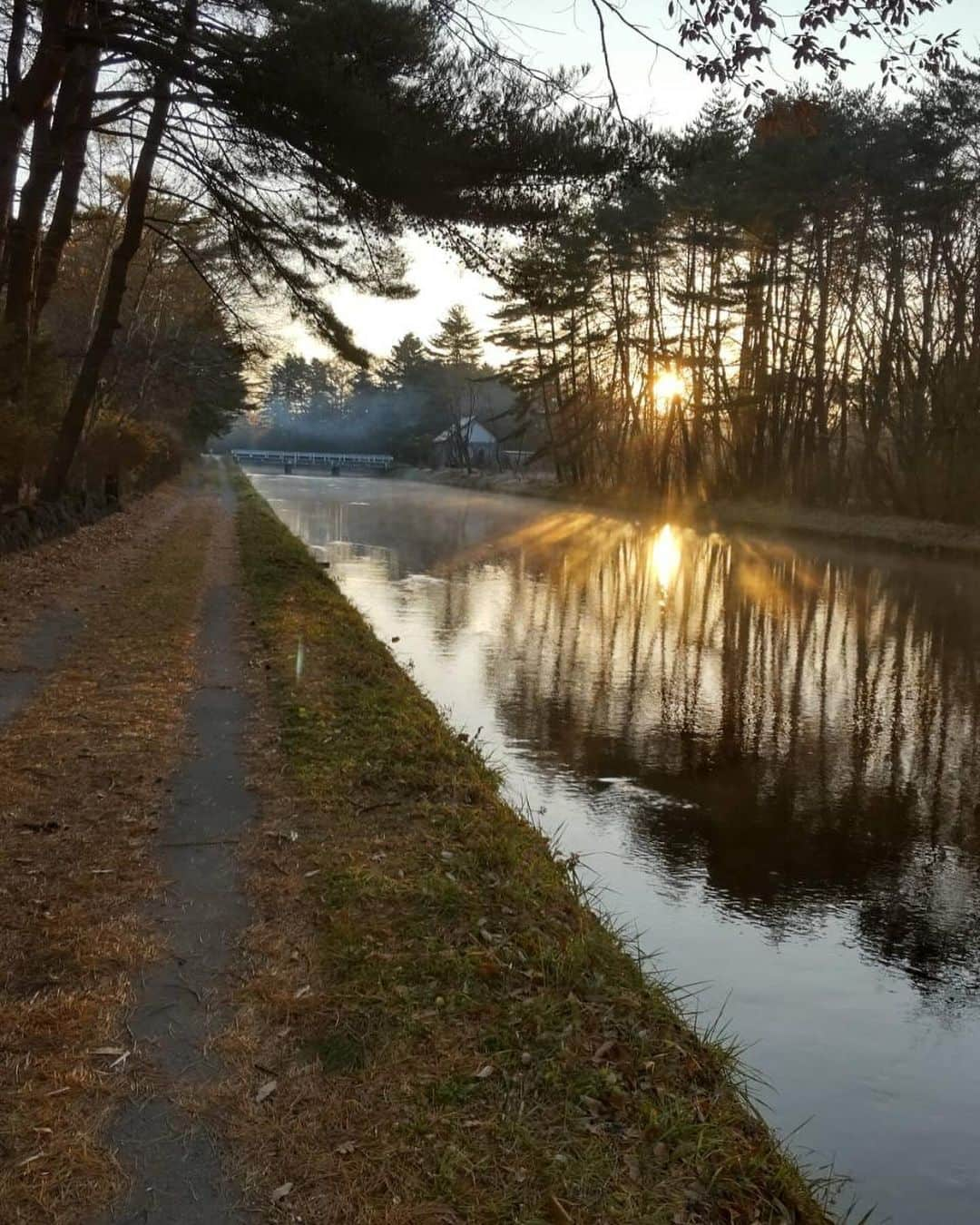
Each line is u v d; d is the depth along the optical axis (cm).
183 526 2495
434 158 1084
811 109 661
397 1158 296
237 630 1162
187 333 3142
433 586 2000
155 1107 315
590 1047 357
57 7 1087
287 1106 318
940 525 3447
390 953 414
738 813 767
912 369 3878
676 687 1188
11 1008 365
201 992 384
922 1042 464
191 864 503
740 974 521
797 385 4444
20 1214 270
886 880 651
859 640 1528
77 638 1052
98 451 2612
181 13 1153
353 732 731
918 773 883
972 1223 346
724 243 4128
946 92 3175
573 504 5406
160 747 695
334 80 1045
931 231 3559
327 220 1560
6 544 1520
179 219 2677
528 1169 292
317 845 529
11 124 1111
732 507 4409
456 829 557
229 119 1244
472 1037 357
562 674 1233
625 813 757
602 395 5672
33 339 1770
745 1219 281
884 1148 387
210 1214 273
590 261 4572
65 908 448
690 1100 333
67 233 1808
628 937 554
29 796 591
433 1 857
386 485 7656
